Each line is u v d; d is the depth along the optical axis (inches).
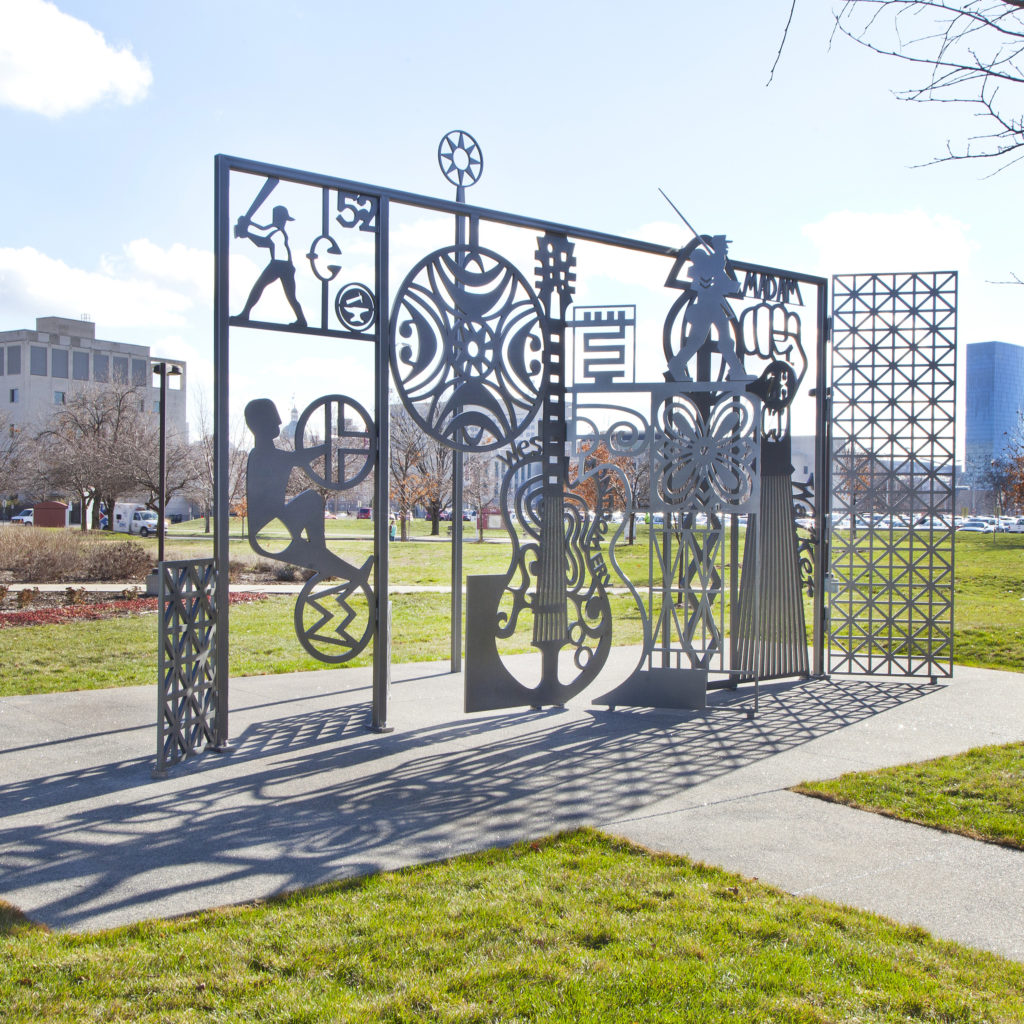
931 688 354.9
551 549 311.0
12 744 256.1
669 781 223.9
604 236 321.4
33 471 1811.0
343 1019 112.5
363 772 231.8
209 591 253.8
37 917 143.9
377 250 276.4
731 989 121.0
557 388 315.6
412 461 1499.8
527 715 303.3
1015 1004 118.3
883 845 179.9
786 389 373.7
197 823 191.0
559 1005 116.4
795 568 374.3
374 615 276.4
